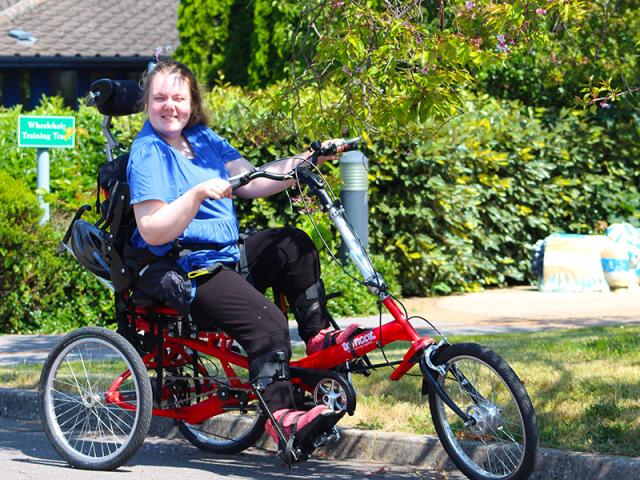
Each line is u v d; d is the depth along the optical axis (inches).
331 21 244.1
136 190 205.5
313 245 216.5
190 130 220.2
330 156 217.2
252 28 682.8
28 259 430.0
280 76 634.8
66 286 442.3
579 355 298.0
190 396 224.7
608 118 577.6
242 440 234.5
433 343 198.8
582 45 319.9
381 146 499.8
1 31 848.3
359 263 204.1
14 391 287.0
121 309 220.2
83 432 226.2
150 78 213.5
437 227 518.6
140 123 514.3
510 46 227.6
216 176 216.7
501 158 527.8
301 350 334.6
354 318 444.8
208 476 211.3
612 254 529.7
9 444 246.1
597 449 206.4
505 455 199.3
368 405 248.2
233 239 213.2
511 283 572.7
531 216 560.7
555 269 534.3
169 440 254.1
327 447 233.3
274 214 499.5
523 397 187.2
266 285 218.1
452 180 518.6
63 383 226.1
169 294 204.7
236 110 488.1
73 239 223.8
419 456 221.3
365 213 472.4
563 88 579.8
